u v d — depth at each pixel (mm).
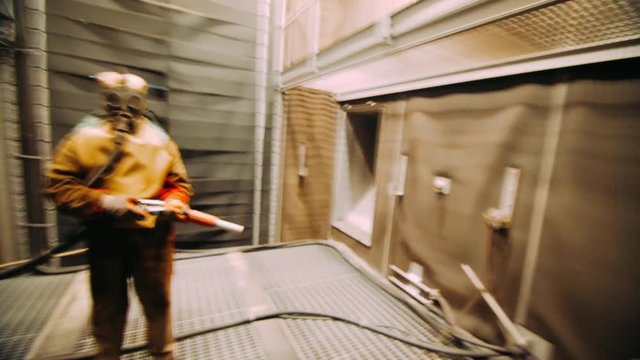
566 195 1453
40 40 2268
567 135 1445
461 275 2006
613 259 1281
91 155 1021
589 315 1363
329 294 2361
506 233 1721
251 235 3506
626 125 1241
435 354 1717
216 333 1792
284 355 1645
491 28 1242
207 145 3074
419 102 2365
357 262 3006
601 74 1315
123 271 1186
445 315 1993
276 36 3252
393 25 1646
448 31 1350
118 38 2545
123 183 1070
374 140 3768
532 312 1601
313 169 3666
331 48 2260
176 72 2822
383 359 1666
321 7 2793
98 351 1235
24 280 2303
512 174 1671
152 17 2656
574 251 1420
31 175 2391
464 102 1980
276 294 2316
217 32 2975
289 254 3119
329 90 3363
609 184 1296
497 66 1719
